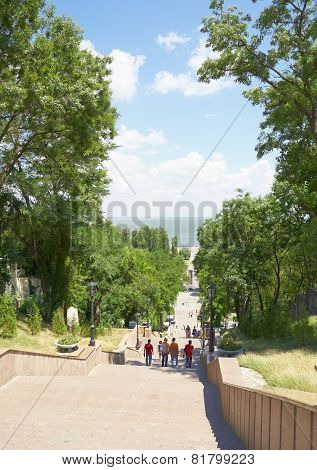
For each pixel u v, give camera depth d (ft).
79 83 55.42
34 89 49.96
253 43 56.70
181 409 30.60
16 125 62.39
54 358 45.96
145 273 172.35
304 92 56.54
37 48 51.49
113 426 23.81
